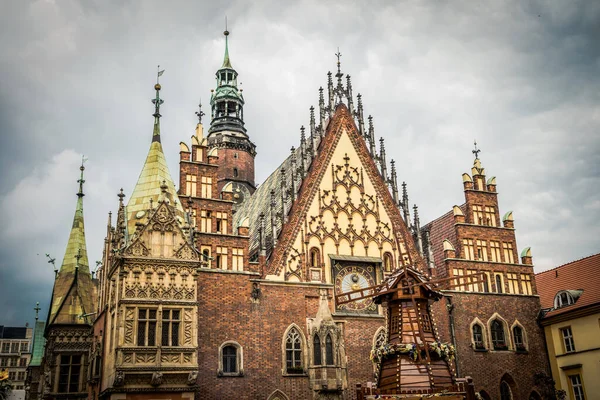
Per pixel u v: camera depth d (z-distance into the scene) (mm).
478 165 58531
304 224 49875
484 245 55719
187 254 41969
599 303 50125
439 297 41875
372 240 52000
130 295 39719
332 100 55031
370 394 37906
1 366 162000
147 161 46688
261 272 46719
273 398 43625
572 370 52094
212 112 78688
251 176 76312
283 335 45500
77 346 51656
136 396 38031
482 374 50844
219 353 43000
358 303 49188
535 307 55438
